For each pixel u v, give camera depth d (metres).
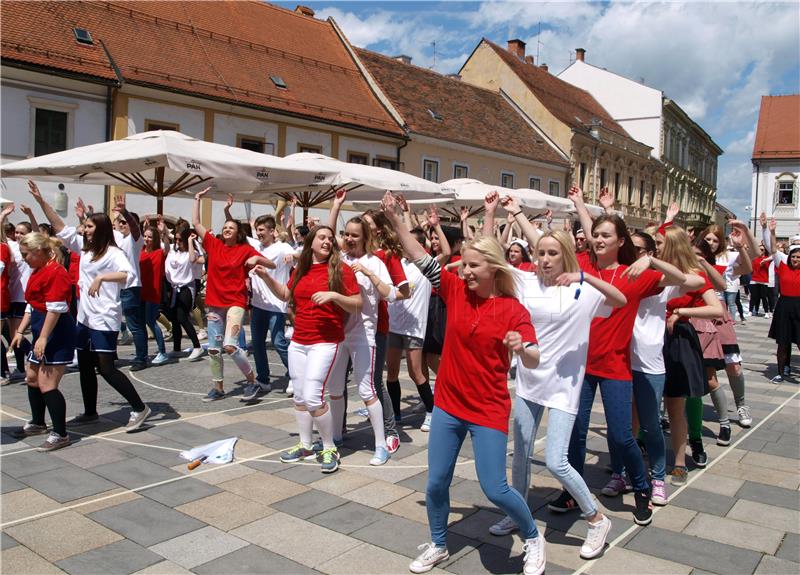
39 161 9.06
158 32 21.84
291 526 4.30
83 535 4.13
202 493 4.84
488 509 4.65
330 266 5.22
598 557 3.95
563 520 4.50
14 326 8.66
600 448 6.18
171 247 10.91
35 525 4.26
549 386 3.88
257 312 7.95
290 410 7.22
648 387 4.62
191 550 3.95
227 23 24.80
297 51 26.88
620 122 50.91
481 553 3.97
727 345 6.90
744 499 4.94
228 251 7.46
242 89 22.41
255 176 9.04
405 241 3.79
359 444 6.08
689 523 4.49
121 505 4.60
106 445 5.92
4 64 16.94
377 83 28.53
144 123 19.78
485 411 3.56
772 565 3.90
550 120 37.88
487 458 3.53
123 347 11.18
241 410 7.19
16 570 3.67
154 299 9.55
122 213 8.94
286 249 8.18
